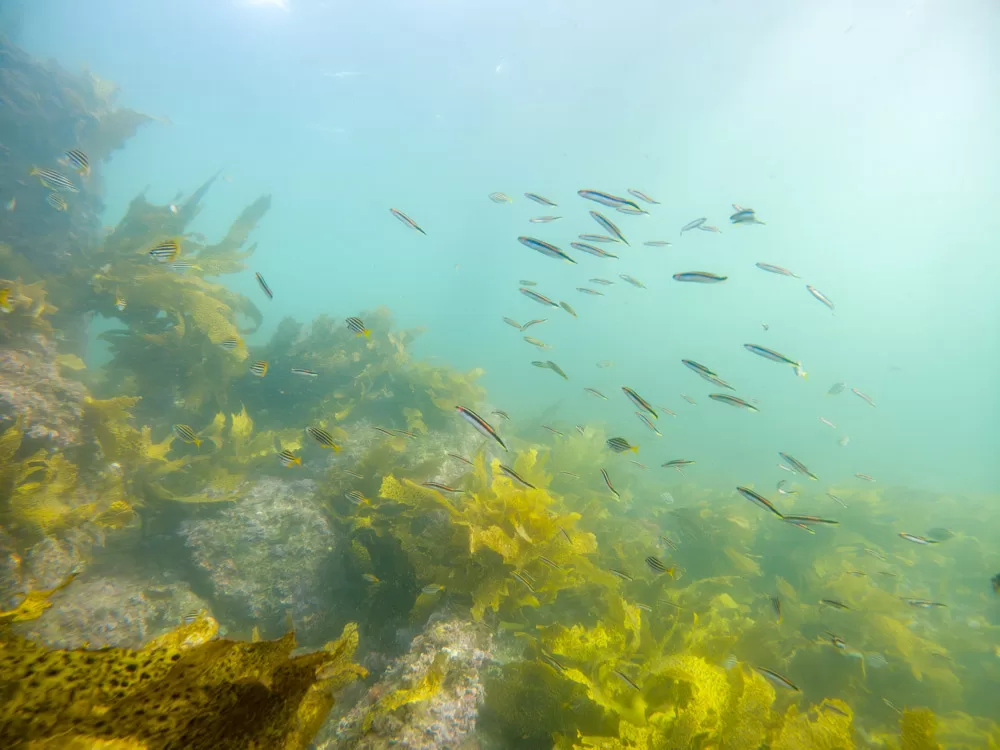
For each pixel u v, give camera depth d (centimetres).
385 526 504
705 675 289
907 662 480
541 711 319
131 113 1351
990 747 329
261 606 493
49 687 103
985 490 2611
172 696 115
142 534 536
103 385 779
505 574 405
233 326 776
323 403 853
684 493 1136
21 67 1059
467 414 340
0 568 374
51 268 954
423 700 302
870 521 855
